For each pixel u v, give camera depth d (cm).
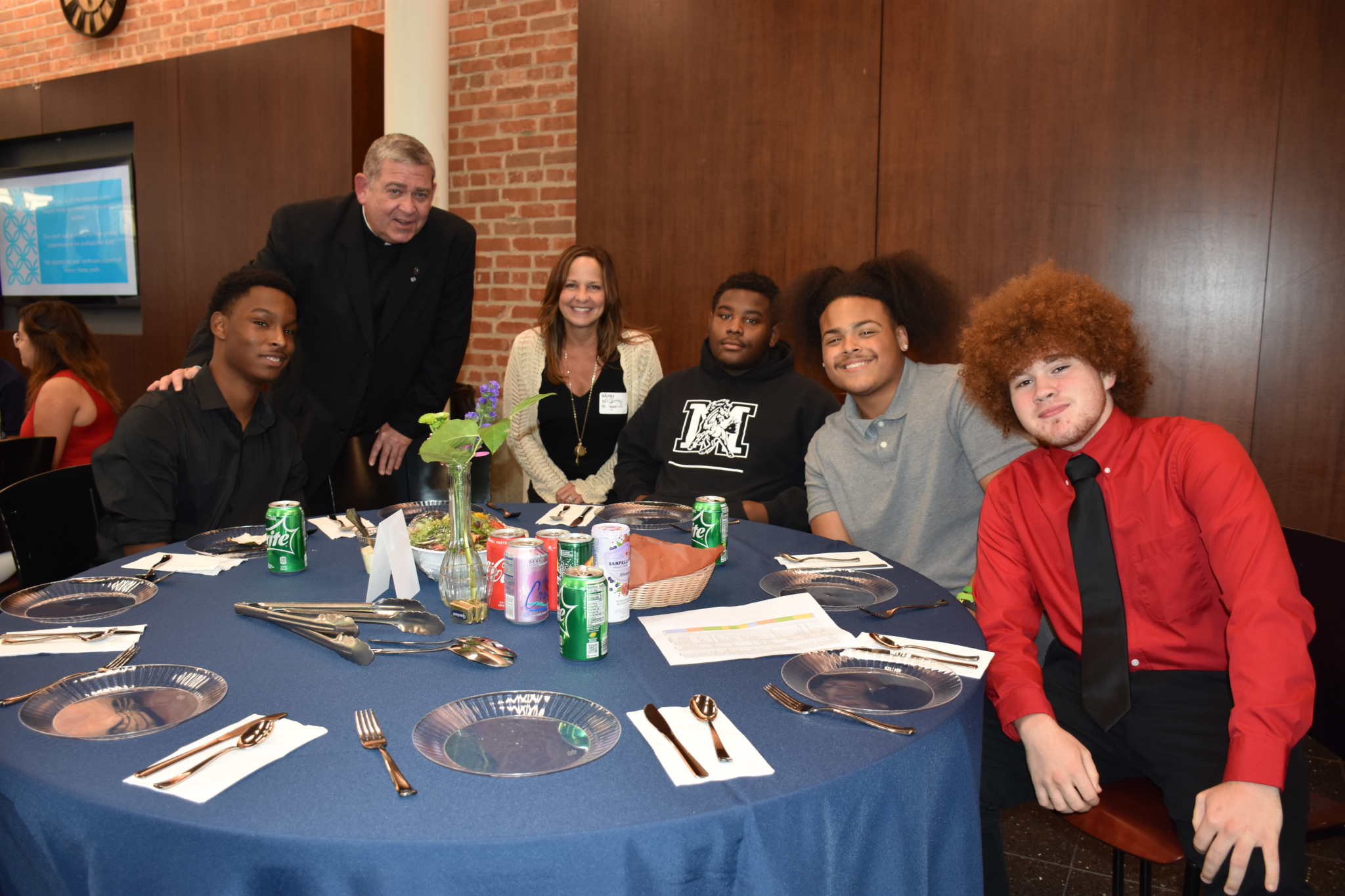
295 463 226
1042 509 149
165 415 202
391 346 284
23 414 443
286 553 157
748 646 124
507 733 96
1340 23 278
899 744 96
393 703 104
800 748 94
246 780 86
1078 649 148
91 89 542
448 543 145
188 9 555
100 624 130
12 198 600
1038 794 128
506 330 472
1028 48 321
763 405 251
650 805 82
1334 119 282
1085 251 320
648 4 388
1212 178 299
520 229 461
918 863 98
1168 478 139
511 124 456
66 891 85
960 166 336
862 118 351
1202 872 116
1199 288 305
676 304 398
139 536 193
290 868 77
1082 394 141
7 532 204
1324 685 149
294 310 218
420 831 77
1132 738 138
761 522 219
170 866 79
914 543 197
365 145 464
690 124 385
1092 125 314
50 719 98
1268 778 112
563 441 294
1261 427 303
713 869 82
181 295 529
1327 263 288
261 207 488
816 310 233
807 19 357
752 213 377
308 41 460
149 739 94
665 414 263
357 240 273
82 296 582
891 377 202
